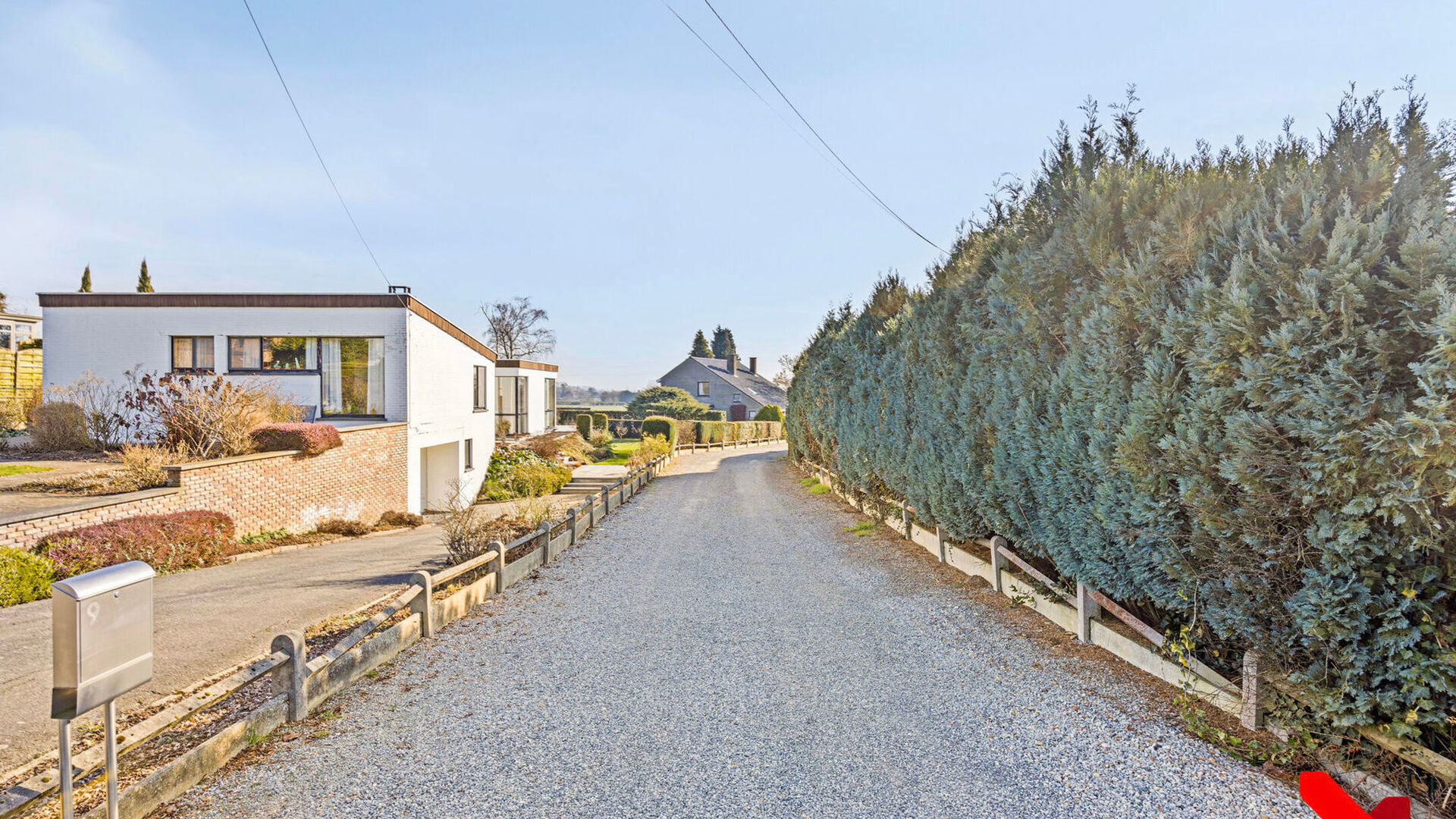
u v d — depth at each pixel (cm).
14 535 823
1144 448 455
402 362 1656
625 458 3281
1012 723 448
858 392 1338
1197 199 473
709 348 9200
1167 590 477
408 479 1667
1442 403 304
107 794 319
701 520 1384
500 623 701
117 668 307
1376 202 383
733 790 378
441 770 402
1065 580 649
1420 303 328
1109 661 538
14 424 1628
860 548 1042
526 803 366
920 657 575
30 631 650
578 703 498
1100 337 525
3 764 403
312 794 374
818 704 490
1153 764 387
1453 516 337
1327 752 372
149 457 1141
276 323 1627
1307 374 361
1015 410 660
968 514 809
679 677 546
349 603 766
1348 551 349
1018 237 760
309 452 1337
